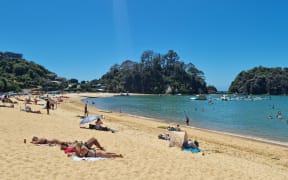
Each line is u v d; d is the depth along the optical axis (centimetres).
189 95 17562
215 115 5709
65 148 1405
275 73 19188
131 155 1416
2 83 11888
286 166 1719
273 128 3881
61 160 1215
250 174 1285
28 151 1323
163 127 3275
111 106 7806
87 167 1141
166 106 8075
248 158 1861
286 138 3061
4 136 1647
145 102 10056
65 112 4366
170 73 19162
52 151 1364
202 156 1616
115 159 1305
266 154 2097
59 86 17688
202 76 19912
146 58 18762
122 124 3338
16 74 18775
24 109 3878
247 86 19250
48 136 1822
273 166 1658
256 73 19912
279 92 18688
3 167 1055
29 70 19425
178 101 10994
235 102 11350
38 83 17500
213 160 1523
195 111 6544
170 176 1112
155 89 18262
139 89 18338
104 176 1045
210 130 3500
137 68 18588
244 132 3478
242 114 6038
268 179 1245
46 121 2611
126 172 1113
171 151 1641
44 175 1005
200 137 2744
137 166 1212
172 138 1856
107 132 2300
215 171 1248
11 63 19875
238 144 2464
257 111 6906
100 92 17650
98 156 1311
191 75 19500
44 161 1178
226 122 4531
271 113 6359
